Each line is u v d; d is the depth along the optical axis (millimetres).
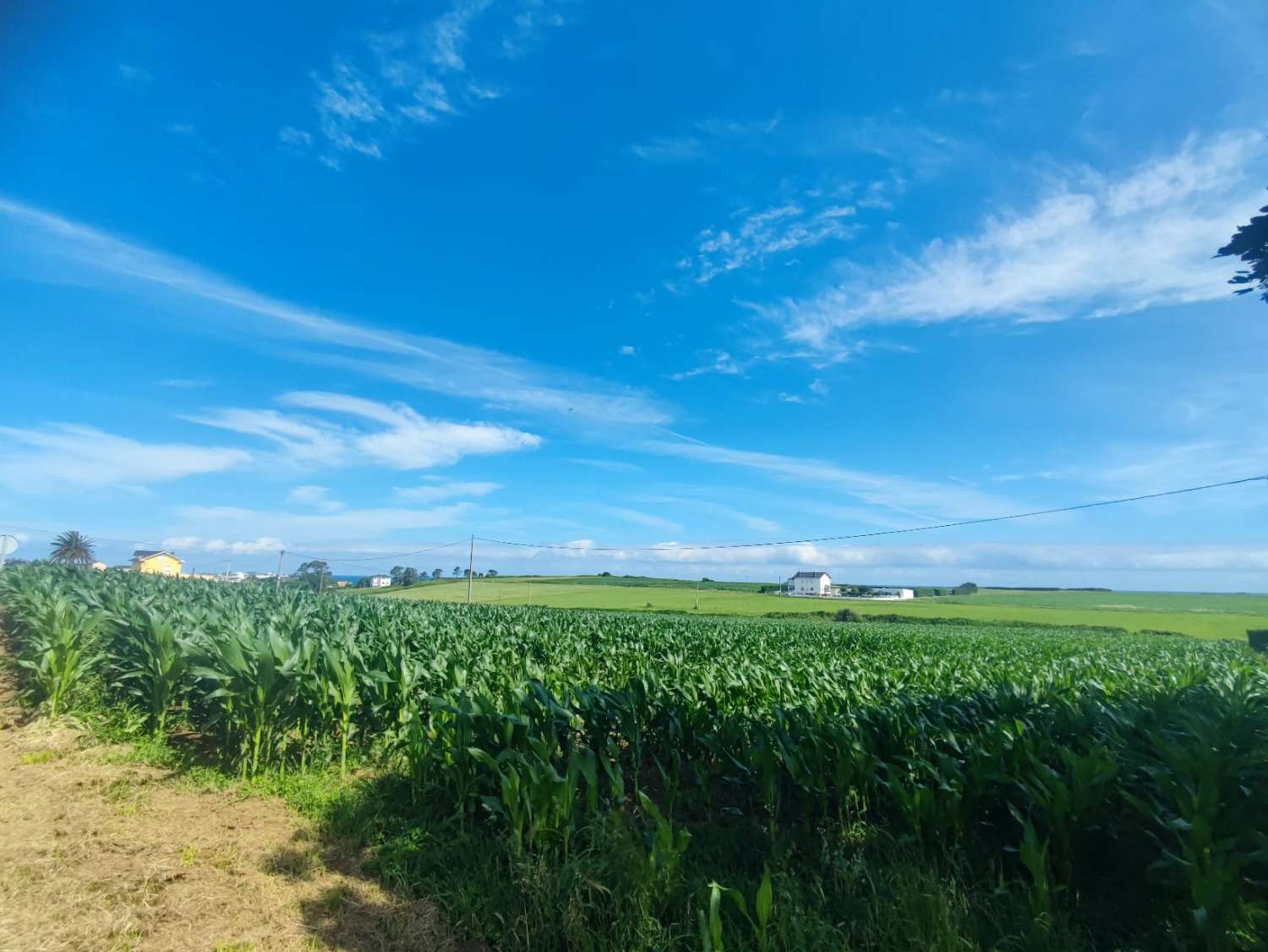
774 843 5633
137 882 4945
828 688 9703
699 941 4219
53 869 5031
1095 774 5082
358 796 6945
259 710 7898
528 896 4758
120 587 23406
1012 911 4688
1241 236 7629
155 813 6426
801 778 6254
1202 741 4996
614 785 5582
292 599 28969
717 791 7578
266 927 4516
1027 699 8258
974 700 8047
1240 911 3939
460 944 4508
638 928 4250
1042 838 5316
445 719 6977
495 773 6324
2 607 21047
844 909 4801
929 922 4340
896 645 29000
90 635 11297
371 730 9445
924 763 5762
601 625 27766
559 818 5375
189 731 9688
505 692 8156
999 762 5750
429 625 20375
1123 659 23375
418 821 6344
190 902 4738
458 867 5477
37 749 8242
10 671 12398
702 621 40031
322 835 6082
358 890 5133
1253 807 4691
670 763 8188
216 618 12688
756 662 15102
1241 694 7930
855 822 6297
